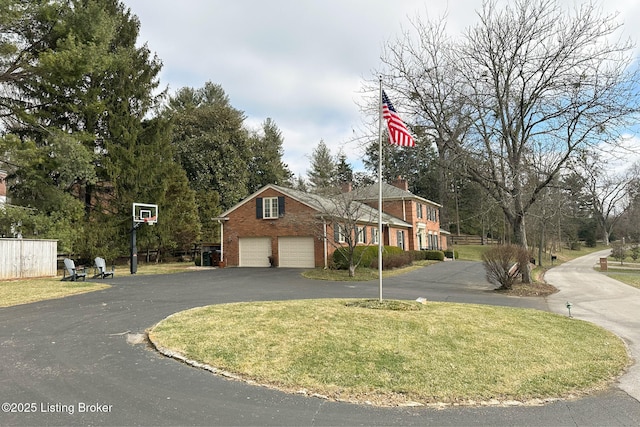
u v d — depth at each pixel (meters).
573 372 5.86
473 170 17.06
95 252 24.00
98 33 19.31
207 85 51.78
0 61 18.02
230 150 39.88
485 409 4.56
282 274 20.59
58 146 18.36
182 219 30.06
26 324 8.20
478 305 11.06
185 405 4.40
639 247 47.25
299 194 25.83
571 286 18.12
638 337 8.35
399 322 8.01
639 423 4.27
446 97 16.80
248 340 6.68
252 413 4.25
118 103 25.86
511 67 16.33
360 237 26.09
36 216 19.05
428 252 32.66
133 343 6.79
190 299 11.63
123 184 25.77
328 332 7.15
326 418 4.18
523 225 17.16
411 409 4.48
